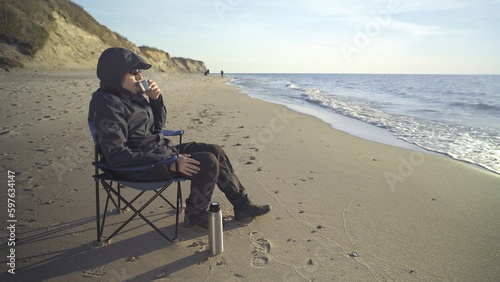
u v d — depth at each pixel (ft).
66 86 42.86
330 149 18.95
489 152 19.36
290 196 11.96
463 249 8.71
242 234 9.25
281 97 54.95
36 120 22.62
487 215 10.78
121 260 7.89
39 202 10.80
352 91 78.84
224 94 53.62
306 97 53.93
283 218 10.26
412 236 9.34
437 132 25.41
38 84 43.32
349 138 22.38
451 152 19.27
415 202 11.74
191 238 8.98
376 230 9.64
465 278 7.52
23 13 75.20
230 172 9.68
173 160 7.68
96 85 46.09
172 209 10.66
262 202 11.38
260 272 7.56
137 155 7.37
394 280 7.39
